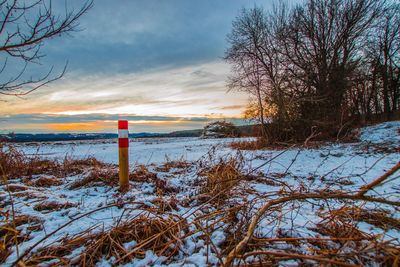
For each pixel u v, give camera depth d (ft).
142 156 30.27
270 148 37.11
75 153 37.96
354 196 5.39
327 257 4.68
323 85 46.91
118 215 8.04
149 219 6.89
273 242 5.73
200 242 5.98
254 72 49.90
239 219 7.23
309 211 8.28
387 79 88.58
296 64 51.03
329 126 42.91
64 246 5.62
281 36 52.80
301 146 9.18
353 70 51.83
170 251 5.73
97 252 5.59
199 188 11.41
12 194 10.07
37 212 8.19
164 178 13.79
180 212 8.44
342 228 6.17
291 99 42.11
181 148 40.73
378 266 4.72
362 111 86.07
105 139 121.29
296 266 4.71
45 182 13.29
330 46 52.90
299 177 15.12
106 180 12.86
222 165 12.35
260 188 11.82
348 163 20.45
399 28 77.97
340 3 52.49
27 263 5.09
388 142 34.47
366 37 55.88
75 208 8.65
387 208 8.27
